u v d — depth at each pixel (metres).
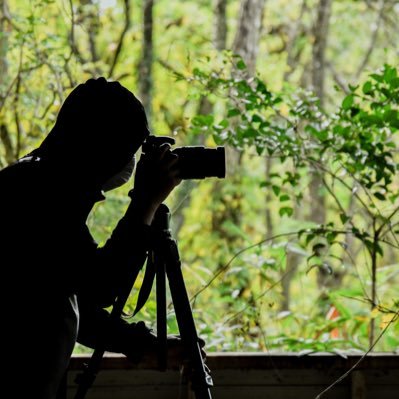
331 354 5.38
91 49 15.66
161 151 3.62
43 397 3.46
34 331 3.43
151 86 14.42
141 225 3.50
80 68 10.34
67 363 3.56
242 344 6.77
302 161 7.02
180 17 21.42
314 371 5.41
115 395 5.29
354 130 6.48
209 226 15.88
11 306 3.42
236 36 13.93
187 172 3.66
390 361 5.35
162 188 3.59
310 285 15.79
